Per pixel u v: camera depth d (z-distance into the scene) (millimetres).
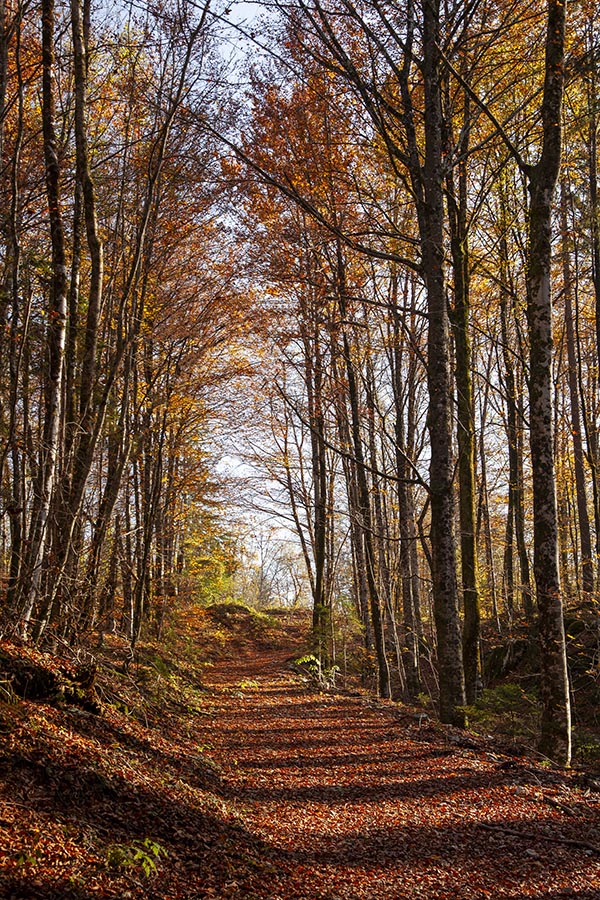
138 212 15250
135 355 16047
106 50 12969
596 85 17531
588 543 22891
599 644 17047
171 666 16859
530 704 15828
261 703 16484
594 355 28031
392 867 6148
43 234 14797
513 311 20859
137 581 18031
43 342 12328
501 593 27891
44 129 9766
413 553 22891
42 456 9492
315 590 26594
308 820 7387
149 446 20578
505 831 7133
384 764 10070
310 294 19109
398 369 21781
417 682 21062
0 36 9445
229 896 4945
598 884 5945
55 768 5980
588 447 23734
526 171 11680
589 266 23062
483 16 13617
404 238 13695
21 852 4496
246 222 17016
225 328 20344
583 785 9102
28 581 8656
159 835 5770
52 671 8102
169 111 12578
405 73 13625
